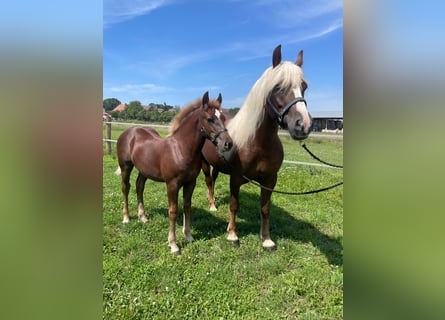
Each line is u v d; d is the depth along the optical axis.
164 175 3.44
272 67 2.91
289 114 2.67
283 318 2.36
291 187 5.64
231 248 3.43
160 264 3.04
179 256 3.23
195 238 3.68
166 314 2.37
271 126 3.07
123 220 4.09
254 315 2.38
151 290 2.67
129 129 4.18
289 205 4.80
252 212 4.55
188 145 3.28
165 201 4.98
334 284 2.70
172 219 3.38
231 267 3.04
